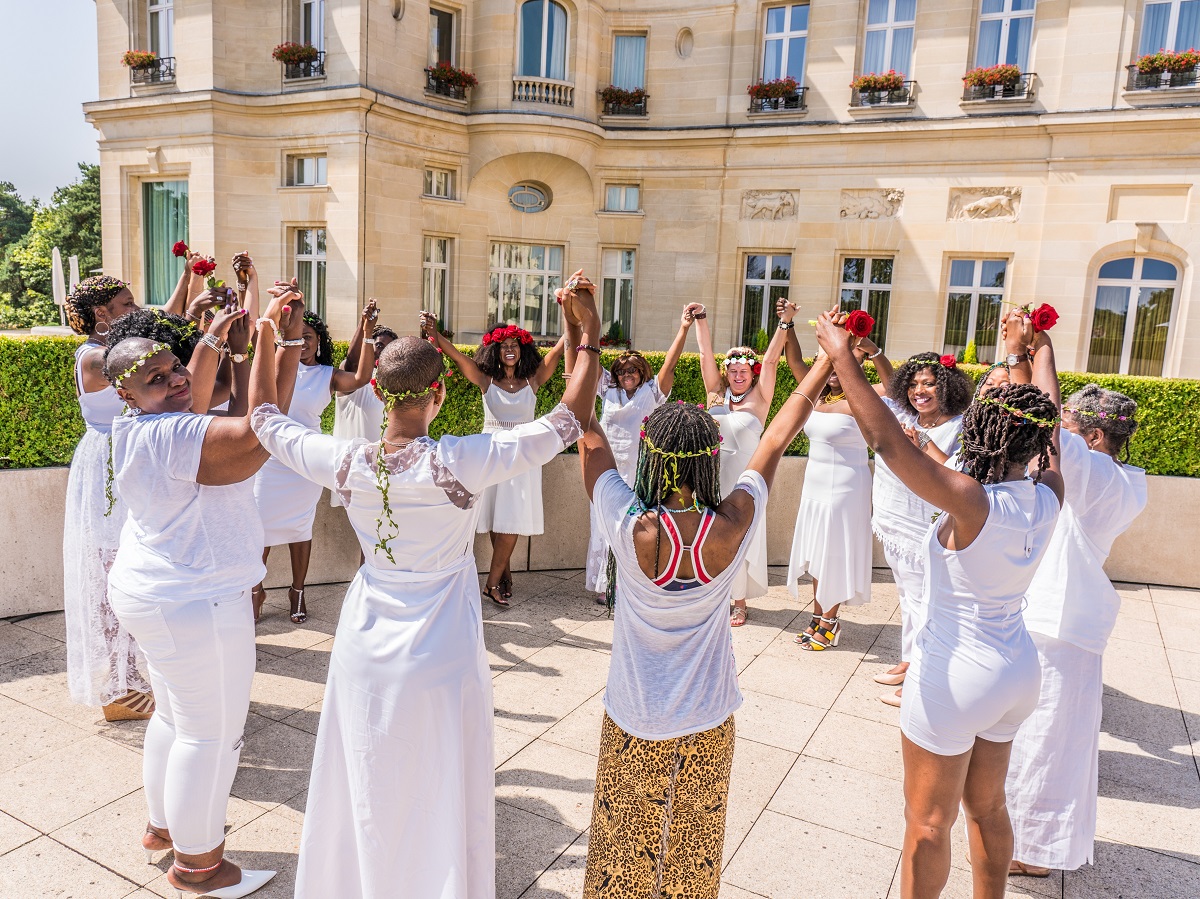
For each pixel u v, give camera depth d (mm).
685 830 2264
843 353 2283
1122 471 3225
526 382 5715
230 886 2777
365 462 2221
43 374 5062
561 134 15984
